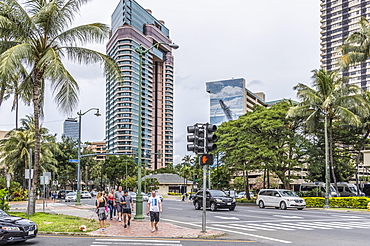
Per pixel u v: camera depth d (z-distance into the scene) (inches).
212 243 489.1
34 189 866.8
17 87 1031.0
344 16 5310.0
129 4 5531.5
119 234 565.6
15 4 783.1
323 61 5467.5
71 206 1455.5
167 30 6668.3
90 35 836.0
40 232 581.9
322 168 1823.3
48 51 775.7
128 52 5305.1
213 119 5757.9
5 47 824.9
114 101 5546.3
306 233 603.5
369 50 1364.4
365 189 2057.1
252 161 1715.1
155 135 6560.0
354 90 1537.9
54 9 802.2
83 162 3176.7
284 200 1246.9
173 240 515.5
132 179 3548.2
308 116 1644.9
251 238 542.3
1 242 455.8
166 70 6742.1
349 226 717.9
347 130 1749.5
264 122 1620.3
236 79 5689.0
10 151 1979.6
